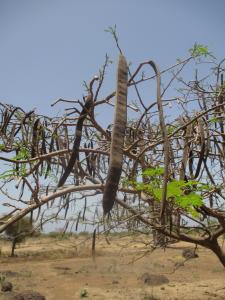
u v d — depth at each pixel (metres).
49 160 5.07
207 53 4.79
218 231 6.13
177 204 4.50
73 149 3.62
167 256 24.78
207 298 13.81
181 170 4.77
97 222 5.09
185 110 5.53
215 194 5.42
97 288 16.61
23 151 4.84
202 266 21.14
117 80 2.50
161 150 5.91
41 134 5.06
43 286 17.38
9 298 14.49
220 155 5.69
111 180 2.25
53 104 4.47
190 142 4.97
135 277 18.62
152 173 4.53
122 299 14.56
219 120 5.54
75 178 5.32
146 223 5.39
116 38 3.84
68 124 5.20
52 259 26.20
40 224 4.73
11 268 22.64
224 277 18.00
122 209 5.71
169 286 16.41
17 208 3.99
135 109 4.91
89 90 3.98
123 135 2.34
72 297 15.33
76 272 20.58
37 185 3.76
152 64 2.56
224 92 5.65
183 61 4.76
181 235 5.98
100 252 26.78
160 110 2.45
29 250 30.39
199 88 5.88
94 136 5.86
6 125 5.05
